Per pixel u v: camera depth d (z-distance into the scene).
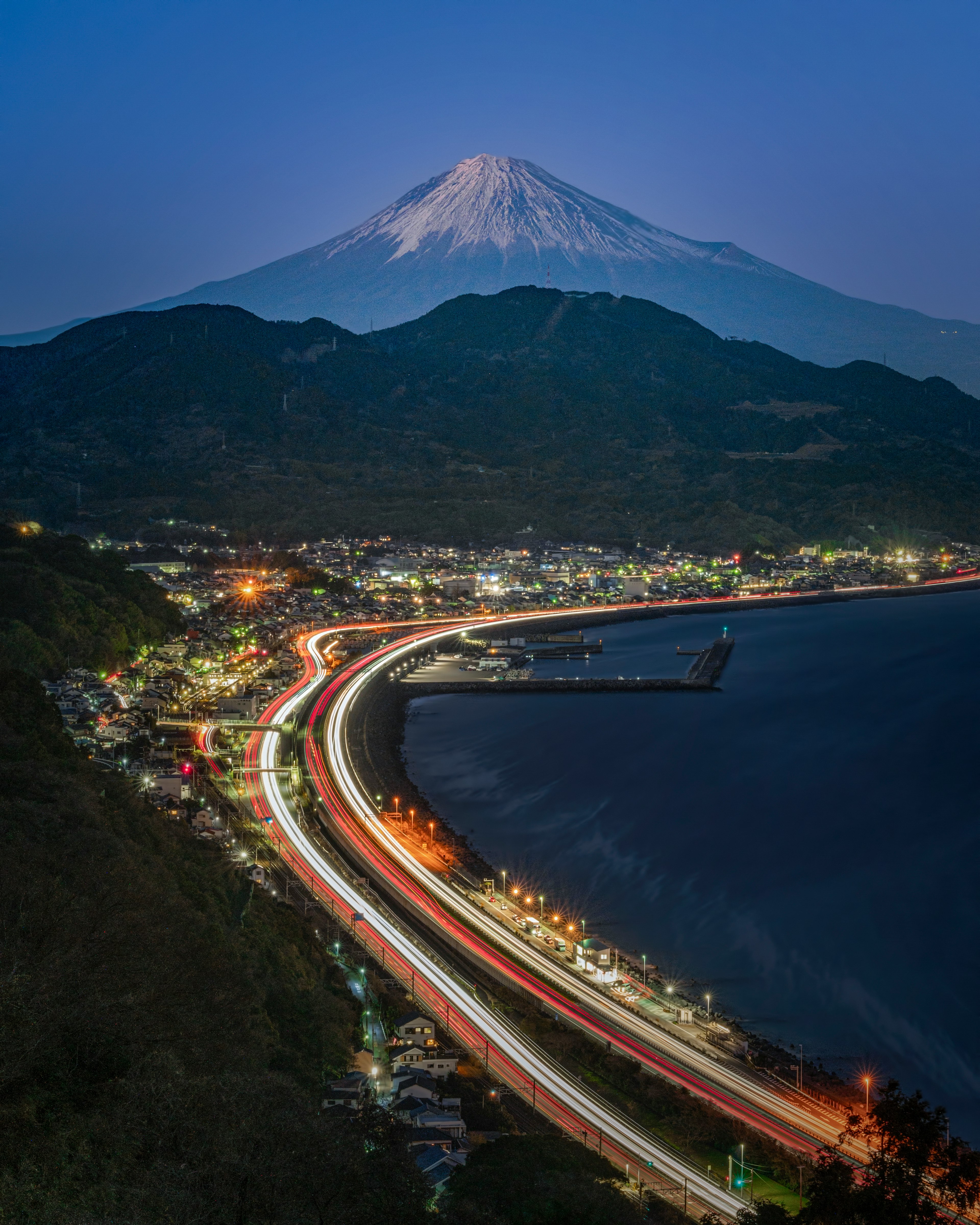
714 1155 100.69
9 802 127.38
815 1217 72.75
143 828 148.75
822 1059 122.12
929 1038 126.81
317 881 167.50
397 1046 113.25
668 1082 113.81
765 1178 97.12
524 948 148.12
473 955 144.12
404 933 149.62
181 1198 56.34
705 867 183.00
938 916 161.38
